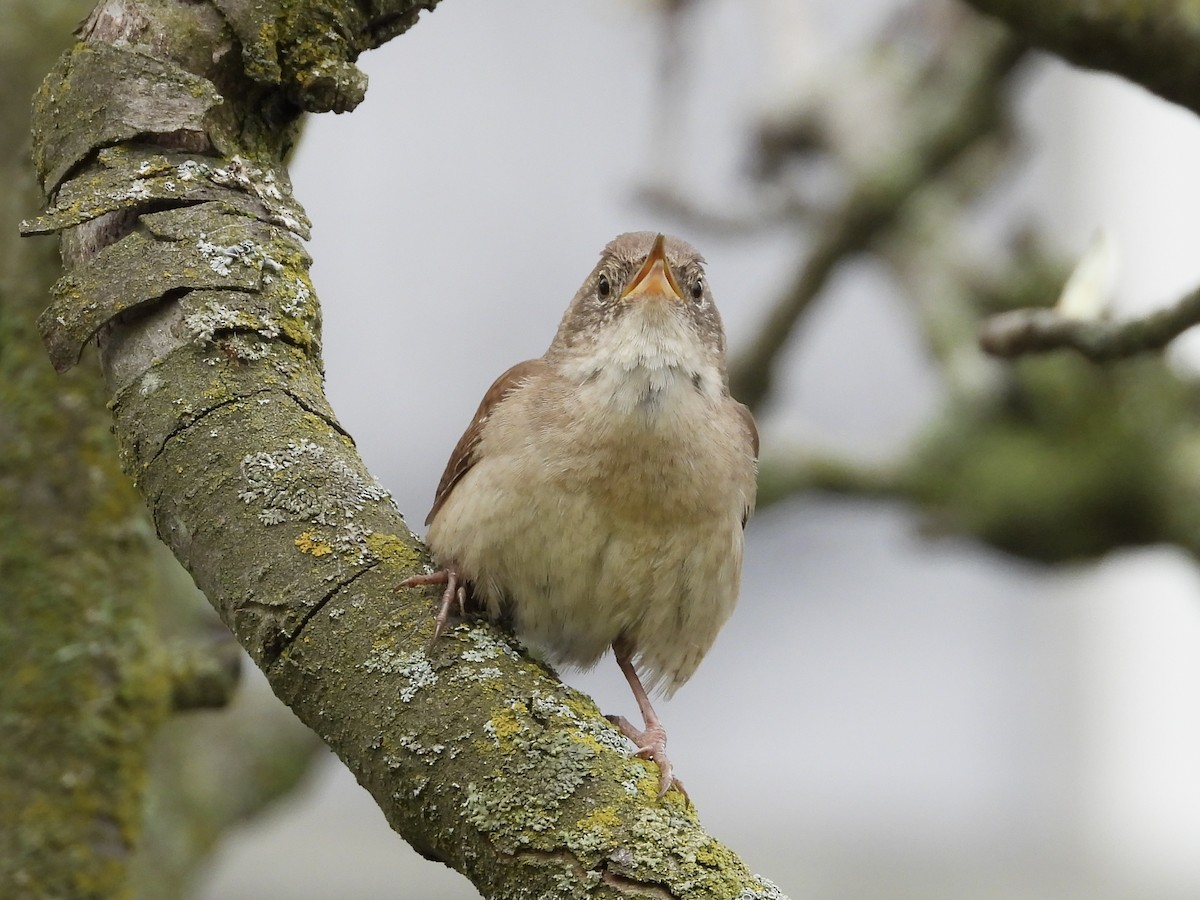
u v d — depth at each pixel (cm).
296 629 420
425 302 1537
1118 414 965
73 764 666
